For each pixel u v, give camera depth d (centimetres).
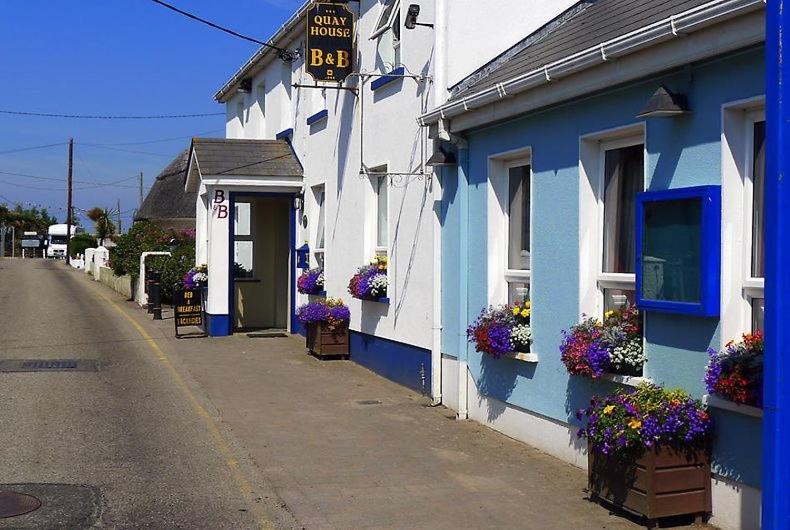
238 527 617
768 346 445
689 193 601
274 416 988
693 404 591
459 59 1031
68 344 1553
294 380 1219
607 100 722
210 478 740
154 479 734
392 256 1194
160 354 1461
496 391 911
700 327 606
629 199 727
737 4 539
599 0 962
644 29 624
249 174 1670
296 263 1720
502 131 897
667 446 586
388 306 1216
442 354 1045
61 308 2267
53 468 756
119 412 995
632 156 725
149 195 3478
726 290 586
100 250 3834
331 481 732
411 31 1116
